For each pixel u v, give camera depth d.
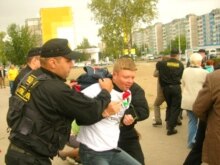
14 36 41.06
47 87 3.10
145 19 33.56
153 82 24.20
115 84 3.88
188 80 7.22
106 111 3.46
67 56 3.21
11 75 22.66
